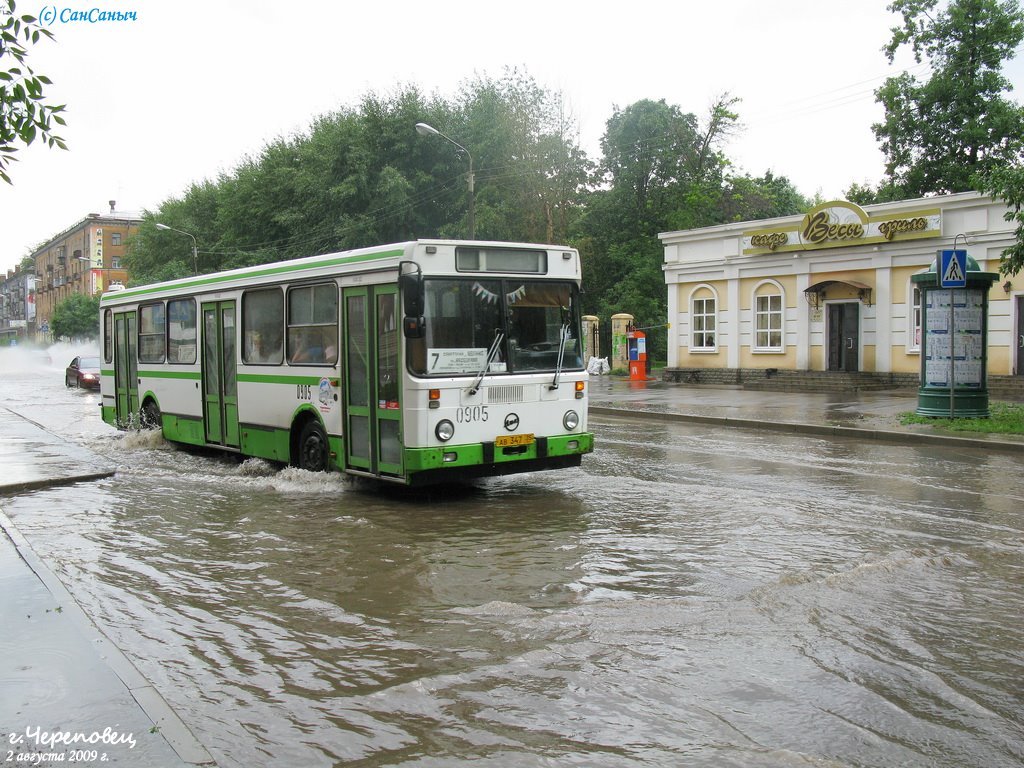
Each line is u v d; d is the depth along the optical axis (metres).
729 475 11.62
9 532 8.31
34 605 5.93
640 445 15.08
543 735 4.09
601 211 47.09
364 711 4.40
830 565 6.91
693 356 30.34
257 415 12.19
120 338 16.91
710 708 4.33
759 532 8.14
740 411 19.94
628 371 35.03
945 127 33.62
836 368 26.36
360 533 8.44
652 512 9.17
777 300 27.70
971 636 5.29
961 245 23.02
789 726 4.12
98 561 7.55
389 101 43.41
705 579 6.59
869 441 15.50
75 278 96.12
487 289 9.73
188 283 13.98
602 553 7.46
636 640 5.29
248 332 12.37
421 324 8.98
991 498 9.80
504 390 9.75
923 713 4.25
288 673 4.95
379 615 5.94
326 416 10.69
